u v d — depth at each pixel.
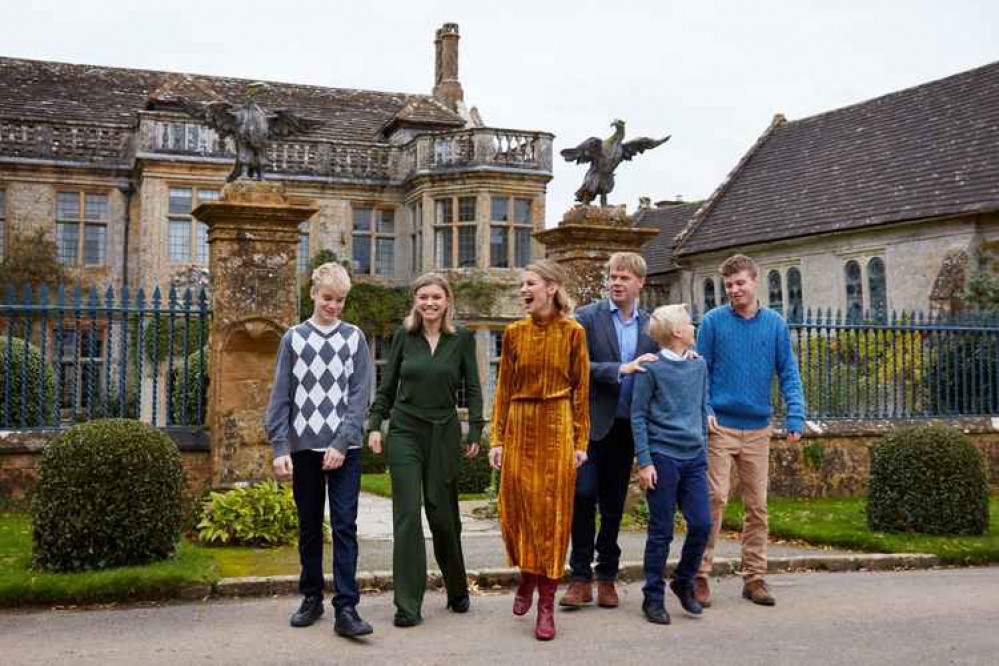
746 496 5.84
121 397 8.02
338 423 5.09
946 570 7.07
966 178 19.67
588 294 9.62
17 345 9.44
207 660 4.45
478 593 6.11
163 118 22.08
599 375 5.54
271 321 8.02
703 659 4.52
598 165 9.88
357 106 27.95
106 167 22.55
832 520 8.75
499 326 22.88
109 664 4.37
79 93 24.83
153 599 5.72
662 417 5.37
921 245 20.05
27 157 22.02
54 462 6.02
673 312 5.42
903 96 24.31
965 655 4.64
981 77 22.12
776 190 25.66
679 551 7.32
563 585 6.45
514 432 5.08
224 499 7.40
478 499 13.49
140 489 6.09
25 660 4.44
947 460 7.96
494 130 23.09
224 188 8.05
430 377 5.29
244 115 8.32
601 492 5.67
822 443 10.65
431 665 4.39
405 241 24.64
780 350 5.86
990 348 11.68
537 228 23.48
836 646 4.78
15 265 21.20
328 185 24.00
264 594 5.91
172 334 8.15
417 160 23.59
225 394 7.93
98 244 22.80
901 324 11.23
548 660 4.48
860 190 22.47
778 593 6.08
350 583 4.96
